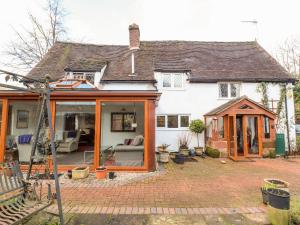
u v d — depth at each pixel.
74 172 7.81
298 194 6.17
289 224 4.11
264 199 5.41
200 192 6.39
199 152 13.98
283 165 10.66
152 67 15.98
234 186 7.02
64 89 9.54
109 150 10.66
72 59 16.77
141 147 9.45
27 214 3.55
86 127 12.23
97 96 9.17
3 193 3.55
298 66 26.11
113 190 6.53
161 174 8.60
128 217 4.61
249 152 13.72
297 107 18.48
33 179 7.12
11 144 9.91
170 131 15.16
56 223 4.19
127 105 11.92
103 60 16.62
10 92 8.91
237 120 14.27
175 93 15.36
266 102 15.09
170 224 4.29
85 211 4.91
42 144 7.41
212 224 4.29
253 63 16.72
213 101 15.34
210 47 18.77
